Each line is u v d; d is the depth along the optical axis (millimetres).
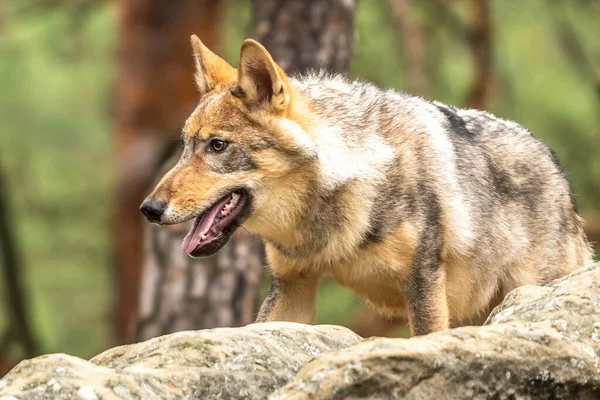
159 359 6219
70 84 26375
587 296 6680
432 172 9828
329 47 15227
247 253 16141
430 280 9742
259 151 9406
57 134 25500
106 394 5605
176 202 9273
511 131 11148
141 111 22938
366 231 9547
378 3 20672
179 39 22688
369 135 9695
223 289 16062
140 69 22859
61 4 21266
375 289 10062
